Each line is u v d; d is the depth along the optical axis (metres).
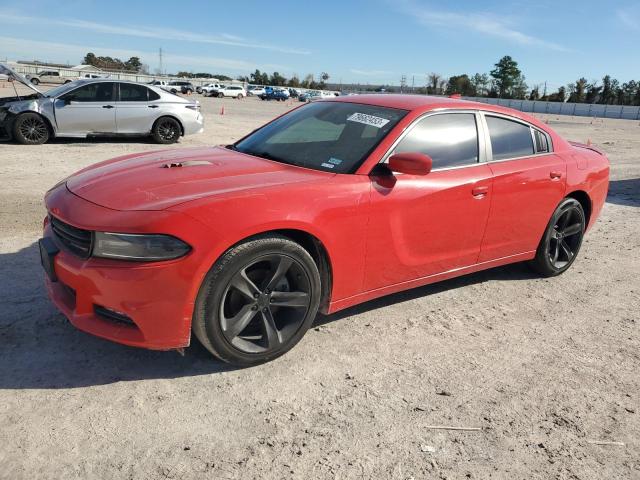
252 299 2.91
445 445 2.52
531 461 2.46
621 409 2.92
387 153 3.47
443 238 3.76
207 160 3.55
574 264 5.38
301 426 2.58
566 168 4.59
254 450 2.40
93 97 11.41
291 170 3.38
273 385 2.90
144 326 2.66
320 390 2.89
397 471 2.33
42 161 9.11
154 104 12.00
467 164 3.89
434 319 3.88
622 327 3.96
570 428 2.72
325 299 3.32
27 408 2.57
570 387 3.10
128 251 2.60
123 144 11.83
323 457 2.38
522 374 3.21
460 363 3.29
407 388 2.97
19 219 5.60
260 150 3.88
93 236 2.67
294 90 80.31
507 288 4.60
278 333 3.07
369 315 3.86
